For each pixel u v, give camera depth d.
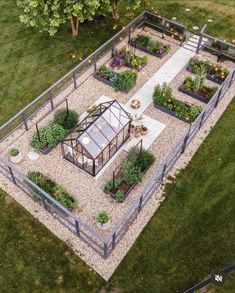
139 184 16.34
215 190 16.27
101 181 16.42
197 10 25.70
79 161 16.84
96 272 13.92
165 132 18.42
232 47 21.69
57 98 19.94
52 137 17.17
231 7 26.00
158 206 15.73
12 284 13.66
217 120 19.00
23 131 18.39
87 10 20.42
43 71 21.48
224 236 14.91
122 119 17.25
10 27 24.31
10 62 22.00
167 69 21.73
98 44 23.23
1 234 14.87
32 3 18.69
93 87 20.62
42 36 23.58
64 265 14.09
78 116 18.53
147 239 14.77
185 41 23.34
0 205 15.70
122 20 24.95
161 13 25.44
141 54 22.64
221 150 17.72
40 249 14.48
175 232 14.98
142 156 16.66
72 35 23.72
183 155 17.48
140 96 20.19
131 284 13.66
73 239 14.71
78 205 15.61
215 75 20.84
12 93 20.23
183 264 14.16
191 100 19.98
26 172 16.70
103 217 14.44
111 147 17.02
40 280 13.73
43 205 15.45
